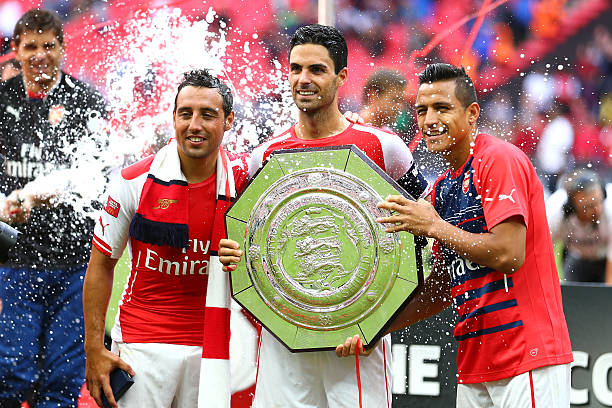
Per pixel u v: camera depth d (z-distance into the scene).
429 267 8.16
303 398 6.66
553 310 6.10
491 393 6.23
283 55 14.55
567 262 11.38
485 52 15.66
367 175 6.30
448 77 6.27
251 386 7.66
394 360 8.31
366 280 6.29
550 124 15.21
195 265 6.76
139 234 6.62
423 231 6.04
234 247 6.30
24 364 8.59
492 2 15.97
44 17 8.89
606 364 8.27
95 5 13.34
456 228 6.01
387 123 11.76
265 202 6.40
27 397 8.60
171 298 6.77
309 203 6.36
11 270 8.62
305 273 6.36
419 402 8.28
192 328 6.82
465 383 6.39
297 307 6.37
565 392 6.04
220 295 6.68
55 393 8.59
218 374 6.61
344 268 6.31
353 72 15.20
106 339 8.24
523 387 5.99
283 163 6.42
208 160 6.71
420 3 15.55
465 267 6.30
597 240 11.35
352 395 6.59
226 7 14.45
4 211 8.74
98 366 6.70
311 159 6.39
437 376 8.28
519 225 5.94
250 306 6.42
